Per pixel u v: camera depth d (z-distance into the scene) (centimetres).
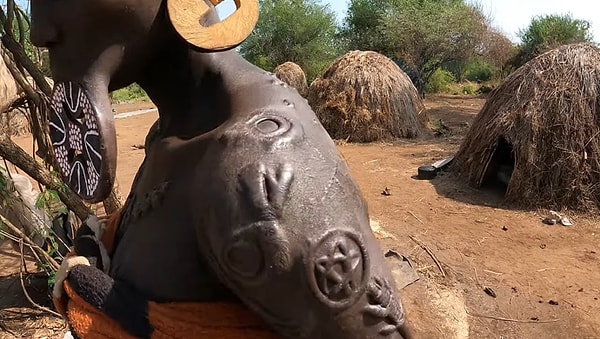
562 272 623
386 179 1010
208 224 115
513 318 528
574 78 866
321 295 107
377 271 114
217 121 127
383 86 1426
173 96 135
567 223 774
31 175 434
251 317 123
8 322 456
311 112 128
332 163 115
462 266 629
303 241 106
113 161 122
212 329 123
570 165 823
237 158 113
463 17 2817
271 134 113
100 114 121
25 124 1520
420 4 3052
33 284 512
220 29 118
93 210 504
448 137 1445
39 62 466
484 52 3030
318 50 3278
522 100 888
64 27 122
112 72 125
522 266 637
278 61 3247
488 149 914
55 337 439
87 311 132
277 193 107
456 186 942
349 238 109
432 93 3061
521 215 807
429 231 739
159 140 140
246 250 108
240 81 130
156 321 125
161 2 122
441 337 475
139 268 132
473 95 3000
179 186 126
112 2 118
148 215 133
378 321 113
